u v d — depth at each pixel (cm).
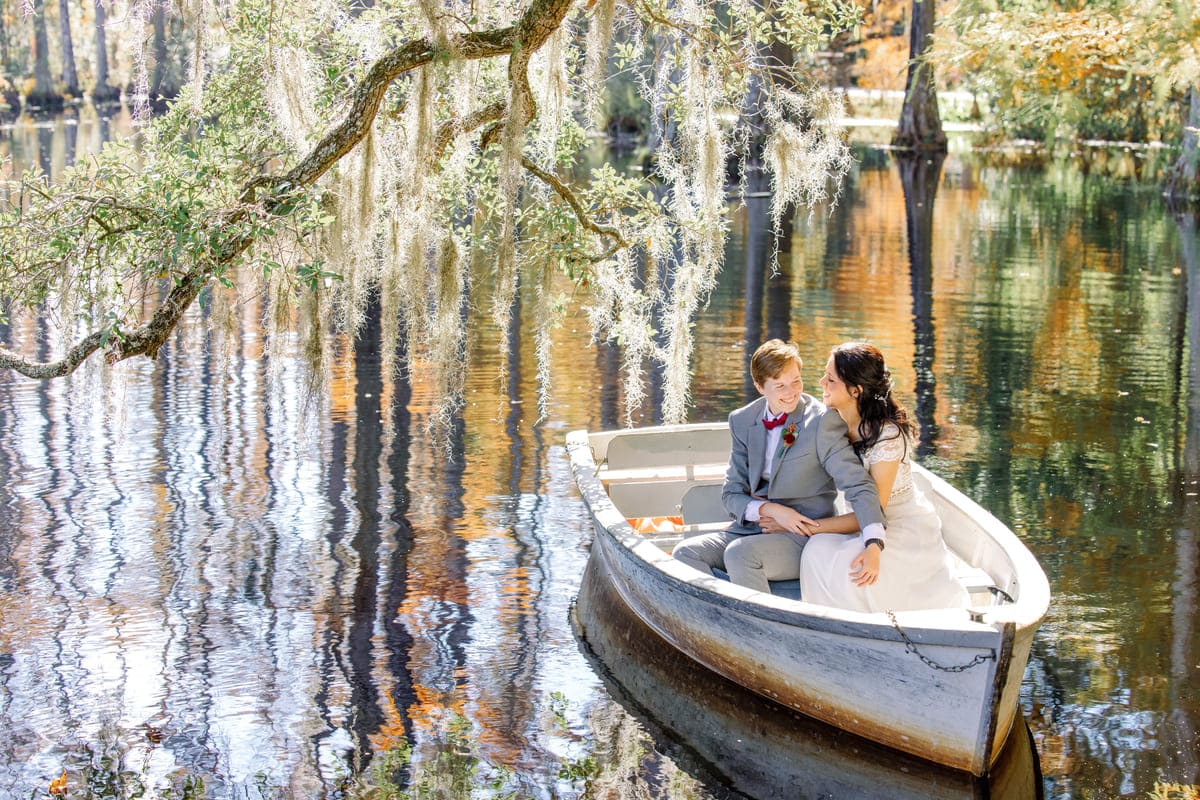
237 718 457
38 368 511
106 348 497
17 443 774
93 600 556
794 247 1600
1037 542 628
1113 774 420
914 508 479
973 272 1416
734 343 1066
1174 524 651
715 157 610
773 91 630
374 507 673
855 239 1664
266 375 934
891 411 477
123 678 486
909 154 2991
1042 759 430
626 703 474
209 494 691
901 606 473
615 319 711
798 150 621
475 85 571
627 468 636
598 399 885
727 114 620
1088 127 3269
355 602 557
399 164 615
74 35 4934
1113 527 648
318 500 683
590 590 573
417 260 582
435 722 457
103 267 504
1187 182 2047
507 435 800
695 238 638
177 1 566
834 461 477
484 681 489
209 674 490
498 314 598
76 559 600
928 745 423
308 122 565
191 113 592
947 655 410
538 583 580
